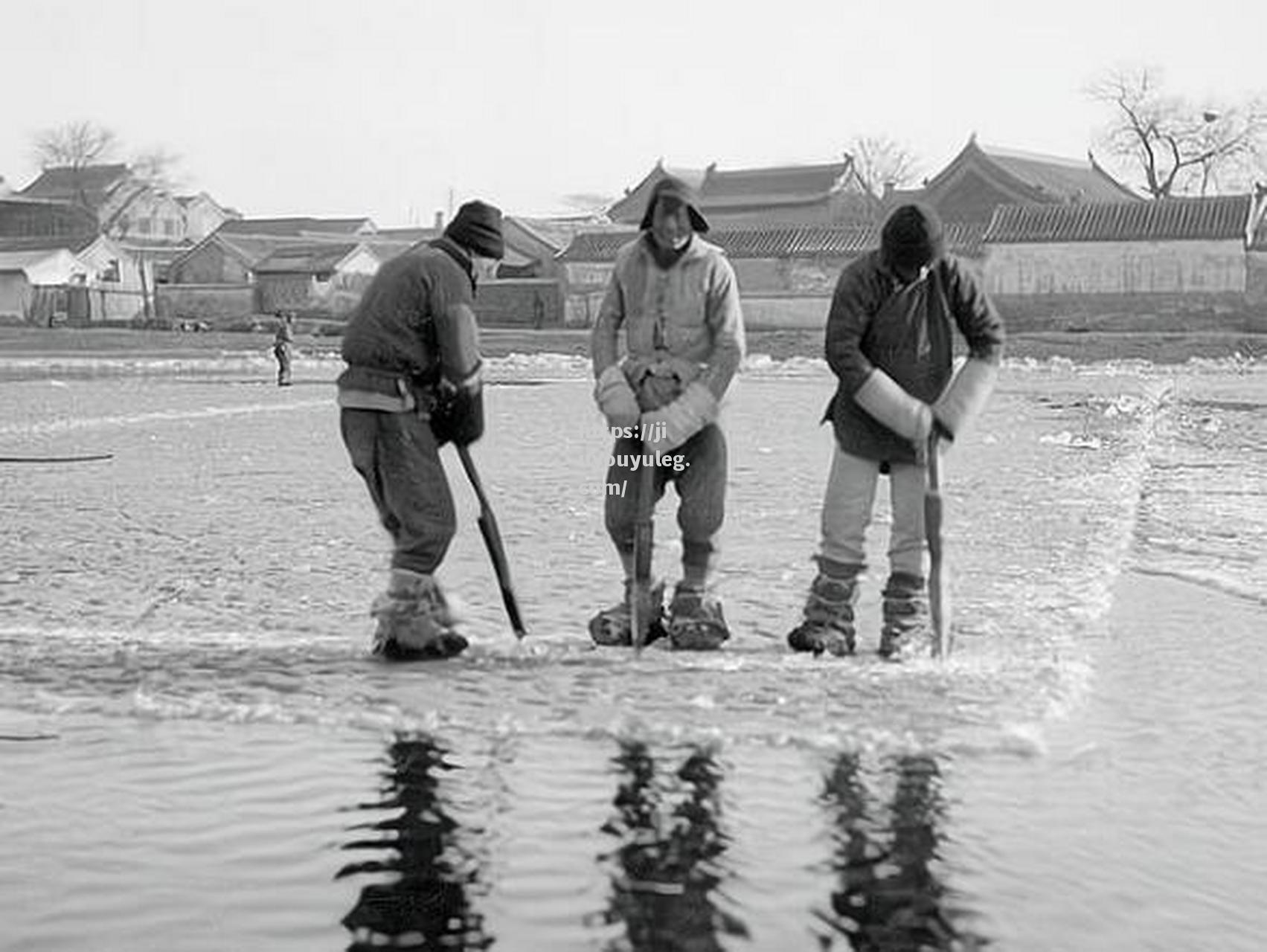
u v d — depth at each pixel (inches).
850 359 256.5
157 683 234.5
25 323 3196.4
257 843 166.1
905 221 257.8
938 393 264.1
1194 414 970.1
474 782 187.5
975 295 262.8
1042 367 1791.3
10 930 143.3
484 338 2433.6
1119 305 2423.7
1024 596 309.7
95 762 195.0
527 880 156.2
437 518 255.4
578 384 1416.1
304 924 144.9
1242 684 240.1
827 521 265.0
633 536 266.5
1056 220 2481.5
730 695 228.4
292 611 296.5
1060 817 177.0
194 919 145.9
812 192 3462.1
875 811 177.9
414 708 219.6
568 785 186.7
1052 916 148.7
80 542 386.9
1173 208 2434.8
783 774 191.5
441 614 255.9
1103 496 490.0
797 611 299.1
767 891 153.7
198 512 452.1
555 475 573.6
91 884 154.4
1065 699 227.5
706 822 173.9
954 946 141.7
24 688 230.7
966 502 474.6
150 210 4854.8
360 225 4488.2
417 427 256.7
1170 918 149.0
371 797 181.8
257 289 3326.8
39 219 4136.3
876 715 217.2
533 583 330.0
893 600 268.8
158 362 1791.3
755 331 2488.9
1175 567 351.6
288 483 535.2
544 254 3248.0
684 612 265.3
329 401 1080.2
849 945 141.3
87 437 745.6
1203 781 190.9
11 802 179.3
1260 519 441.1
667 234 262.2
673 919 146.7
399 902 150.6
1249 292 2352.4
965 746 202.4
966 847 166.9
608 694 228.7
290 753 199.2
